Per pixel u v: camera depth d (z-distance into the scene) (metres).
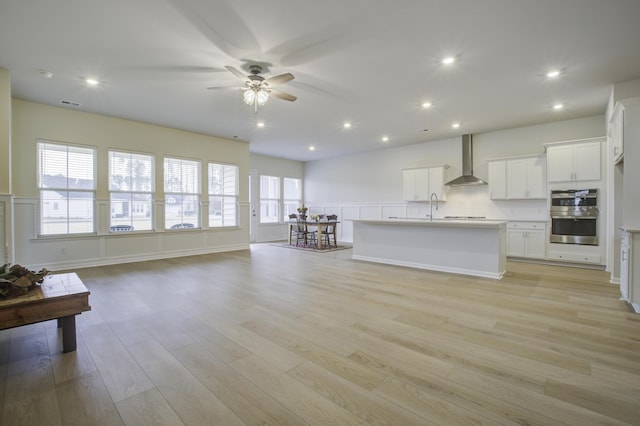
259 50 3.18
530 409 1.56
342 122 5.81
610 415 1.52
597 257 4.92
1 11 2.51
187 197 6.46
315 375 1.89
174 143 6.21
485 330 2.55
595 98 4.51
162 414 1.53
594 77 3.81
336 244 8.33
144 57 3.32
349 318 2.83
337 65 3.52
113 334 2.50
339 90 4.24
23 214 4.55
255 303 3.27
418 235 5.13
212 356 2.13
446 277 4.45
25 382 1.82
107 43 3.04
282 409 1.57
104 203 5.30
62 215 4.91
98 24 2.72
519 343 2.31
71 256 4.99
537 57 3.33
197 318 2.84
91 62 3.42
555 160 5.29
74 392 1.72
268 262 5.70
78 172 5.06
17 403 1.62
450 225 4.62
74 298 2.21
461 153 6.91
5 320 1.98
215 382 1.82
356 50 3.19
